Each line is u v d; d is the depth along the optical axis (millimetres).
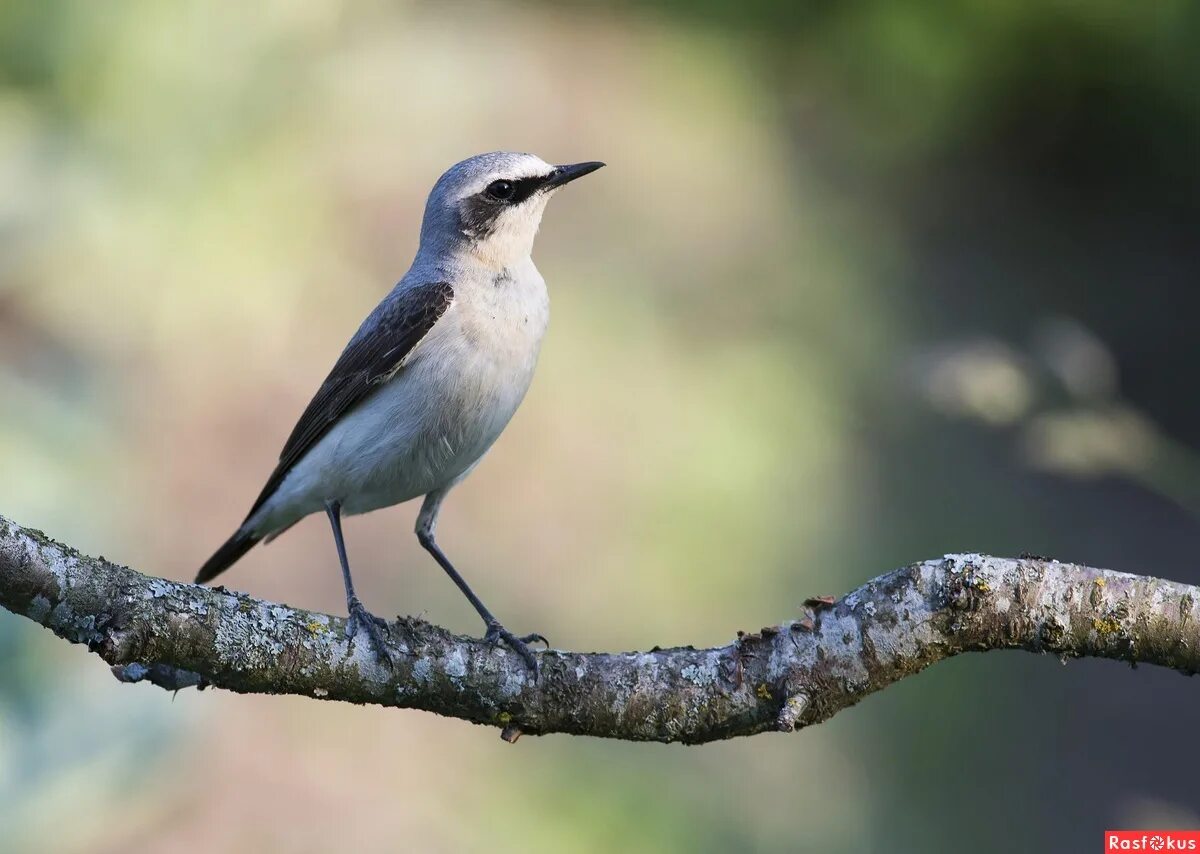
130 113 10977
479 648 5316
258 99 12953
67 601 4773
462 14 19078
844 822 12133
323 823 10547
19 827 5980
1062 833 12711
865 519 15742
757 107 22016
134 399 11852
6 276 9125
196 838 10070
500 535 13742
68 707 6250
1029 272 20844
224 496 12445
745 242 19125
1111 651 4836
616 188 18812
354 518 13125
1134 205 22234
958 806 12836
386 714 11594
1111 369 7695
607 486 14750
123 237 10727
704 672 5246
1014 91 22703
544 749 11602
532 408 15305
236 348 13055
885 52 22672
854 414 17141
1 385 7508
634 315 17016
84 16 10461
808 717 5086
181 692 6664
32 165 9516
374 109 16016
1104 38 21750
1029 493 16750
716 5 22875
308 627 5164
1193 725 14141
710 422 15914
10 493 7164
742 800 11859
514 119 18438
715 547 14484
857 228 20609
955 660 14164
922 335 18969
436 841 10711
